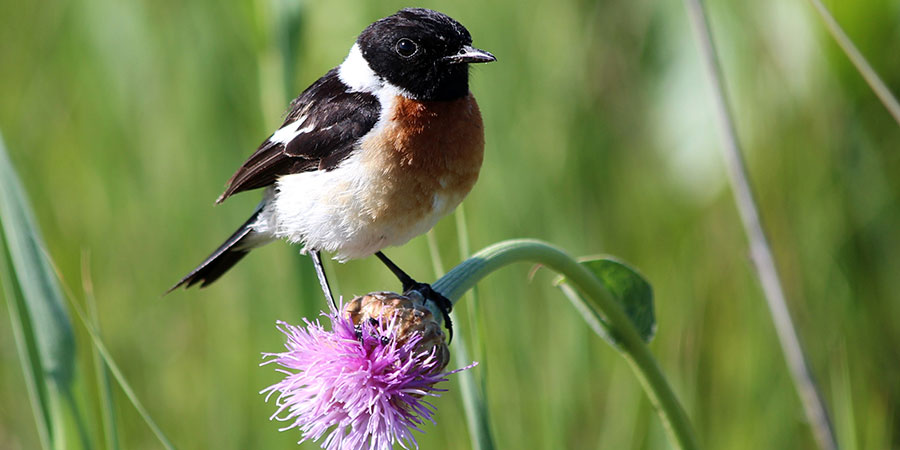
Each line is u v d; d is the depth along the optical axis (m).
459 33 7.48
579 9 11.34
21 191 6.41
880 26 9.69
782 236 10.91
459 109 7.49
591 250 10.66
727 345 10.12
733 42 11.27
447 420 9.60
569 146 10.96
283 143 7.80
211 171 11.36
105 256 11.19
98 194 11.51
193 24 11.54
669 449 9.20
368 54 7.71
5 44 11.97
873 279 10.53
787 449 9.54
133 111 11.71
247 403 10.21
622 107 11.50
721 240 10.77
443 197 7.41
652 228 10.93
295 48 8.71
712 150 11.03
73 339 6.52
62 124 11.81
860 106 10.45
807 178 11.00
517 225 10.59
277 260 10.29
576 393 9.68
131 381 10.54
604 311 6.11
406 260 10.70
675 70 11.34
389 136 7.24
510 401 9.69
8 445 10.59
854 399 9.66
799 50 10.93
